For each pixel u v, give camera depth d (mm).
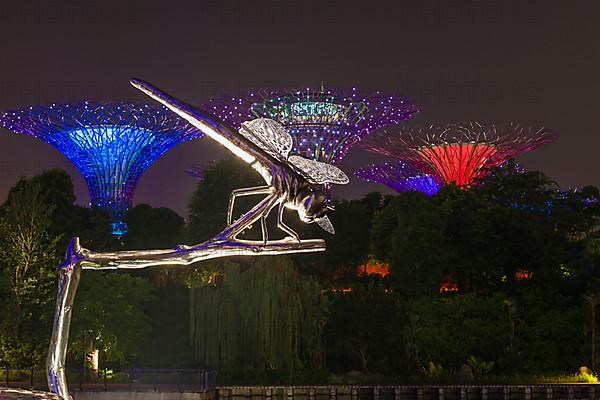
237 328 58312
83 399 48625
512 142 94688
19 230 53375
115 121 87125
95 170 88375
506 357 66000
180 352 61812
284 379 58281
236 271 59250
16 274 53031
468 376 64375
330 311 63969
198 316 58344
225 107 84688
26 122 86875
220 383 57594
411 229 75688
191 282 77000
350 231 96438
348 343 64562
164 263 9750
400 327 65312
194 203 92625
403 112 86438
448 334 65750
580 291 72562
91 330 56375
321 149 81562
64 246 64875
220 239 9578
